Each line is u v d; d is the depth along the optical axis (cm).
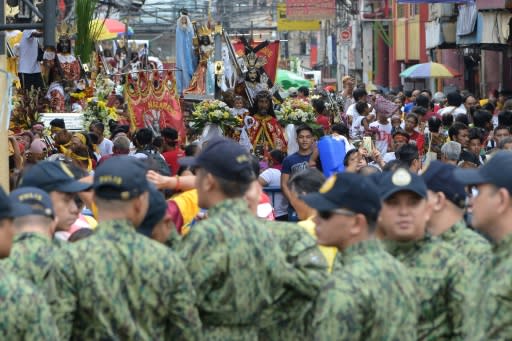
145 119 4322
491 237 1395
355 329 1317
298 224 1761
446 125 4362
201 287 1454
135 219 1421
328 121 4616
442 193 1602
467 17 7169
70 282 1389
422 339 1491
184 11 5472
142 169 1430
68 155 3195
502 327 1321
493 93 7338
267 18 16262
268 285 1494
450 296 1481
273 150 3391
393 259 1385
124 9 9212
